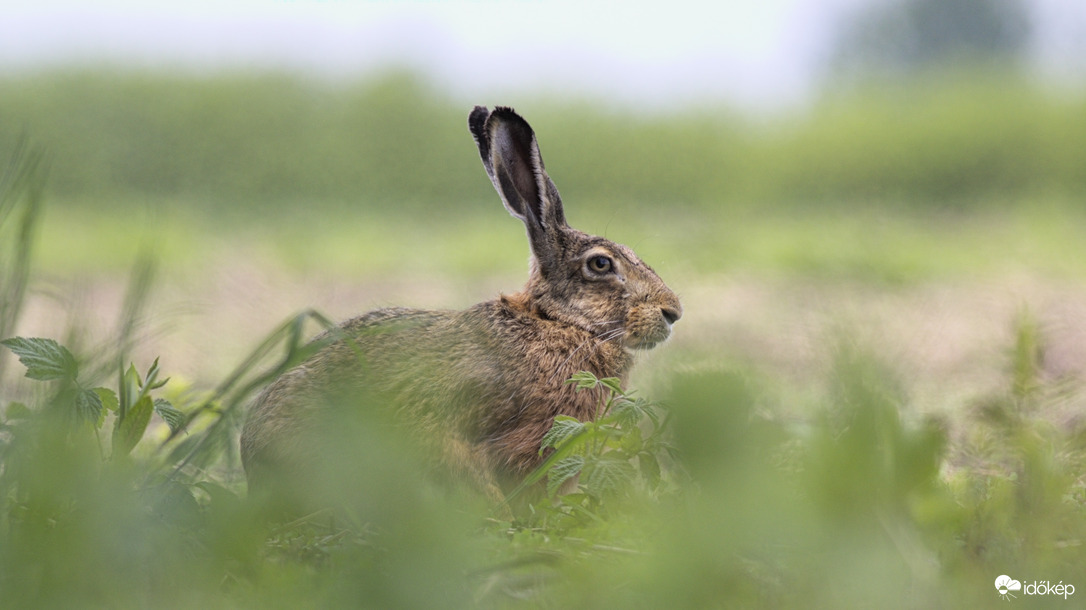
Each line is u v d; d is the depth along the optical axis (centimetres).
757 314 1803
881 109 4972
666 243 2764
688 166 4403
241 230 3341
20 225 680
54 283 1246
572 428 661
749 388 412
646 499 613
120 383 642
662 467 732
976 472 740
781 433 428
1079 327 1703
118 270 2447
